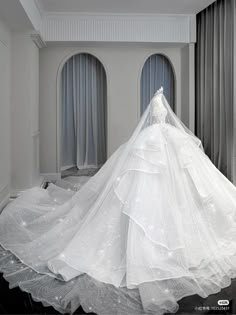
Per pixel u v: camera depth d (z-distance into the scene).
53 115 6.88
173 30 6.55
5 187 4.95
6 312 2.37
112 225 2.86
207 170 3.21
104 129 7.70
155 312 2.31
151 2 5.79
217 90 6.23
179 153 3.04
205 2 5.80
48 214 3.76
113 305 2.38
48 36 6.35
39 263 2.92
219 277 2.68
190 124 6.78
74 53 6.82
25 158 5.43
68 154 7.73
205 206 2.99
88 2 5.75
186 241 2.79
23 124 5.41
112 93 6.98
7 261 3.03
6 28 5.01
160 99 3.28
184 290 2.52
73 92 7.55
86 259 2.79
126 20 6.44
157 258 2.66
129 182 2.91
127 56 6.95
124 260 2.73
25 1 4.39
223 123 6.04
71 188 5.70
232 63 5.69
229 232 3.03
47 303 2.43
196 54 6.95
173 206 2.82
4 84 4.88
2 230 3.60
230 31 5.76
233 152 5.58
